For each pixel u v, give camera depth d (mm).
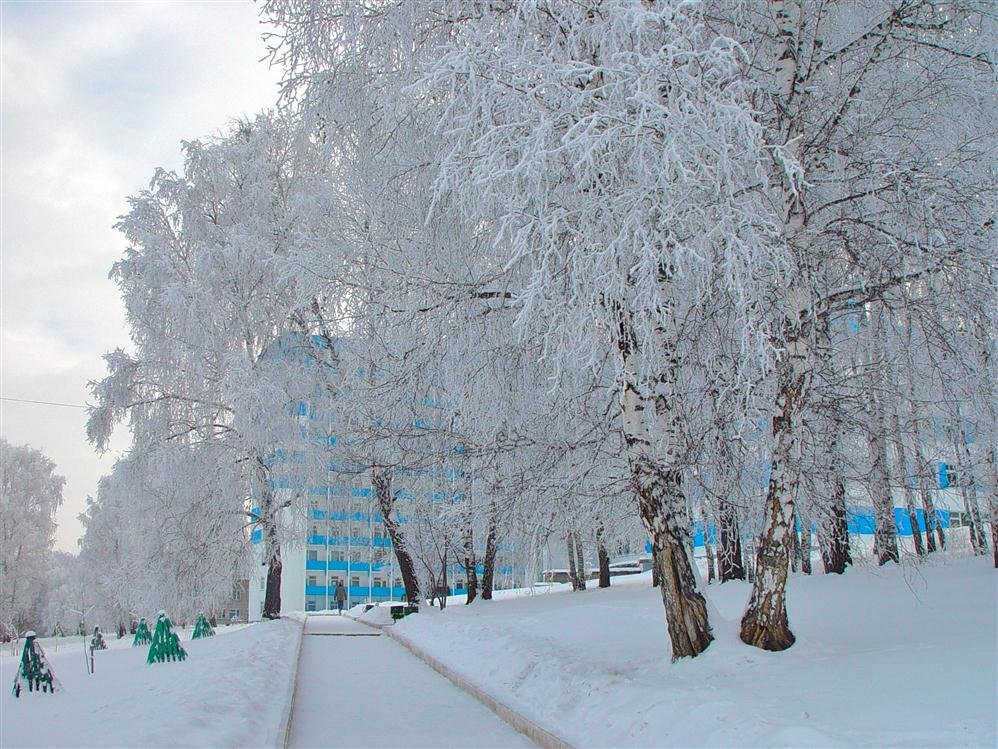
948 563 16859
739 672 7664
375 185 11188
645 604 16203
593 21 8016
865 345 10430
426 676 12664
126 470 24984
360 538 32938
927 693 5887
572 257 7598
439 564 32438
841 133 9289
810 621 11094
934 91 9117
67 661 21484
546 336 8008
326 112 11320
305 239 12414
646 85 6996
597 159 7473
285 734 7516
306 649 17594
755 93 9023
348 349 14055
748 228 7156
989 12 8734
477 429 11461
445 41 9961
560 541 14500
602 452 11047
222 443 25109
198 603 25828
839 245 9172
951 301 8672
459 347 10773
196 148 26672
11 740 7934
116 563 49562
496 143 7676
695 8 7188
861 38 8859
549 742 7008
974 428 10703
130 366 25297
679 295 10180
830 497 10539
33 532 64500
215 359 25609
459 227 10586
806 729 5086
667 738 5973
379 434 11742
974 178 8523
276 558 27453
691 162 7219
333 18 10633
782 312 8469
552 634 13555
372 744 7523
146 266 25594
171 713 7555
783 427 8430
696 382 10461
